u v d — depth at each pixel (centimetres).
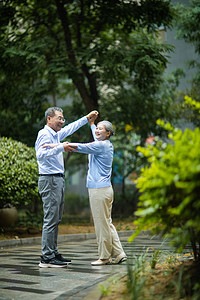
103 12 1238
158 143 340
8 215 1078
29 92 1519
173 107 1577
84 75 1410
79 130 1652
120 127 1712
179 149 303
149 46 1192
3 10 1266
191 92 1561
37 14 1337
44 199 583
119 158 1859
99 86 1602
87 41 1409
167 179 295
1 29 1304
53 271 529
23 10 1336
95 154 568
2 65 1270
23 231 1090
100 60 1188
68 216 2027
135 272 392
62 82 1773
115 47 1214
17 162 987
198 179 286
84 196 2283
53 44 1309
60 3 1278
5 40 1246
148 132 1605
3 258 664
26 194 1017
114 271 513
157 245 783
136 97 1551
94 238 1094
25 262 616
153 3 1223
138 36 1359
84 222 1494
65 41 1325
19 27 1361
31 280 470
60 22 1365
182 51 1778
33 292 409
